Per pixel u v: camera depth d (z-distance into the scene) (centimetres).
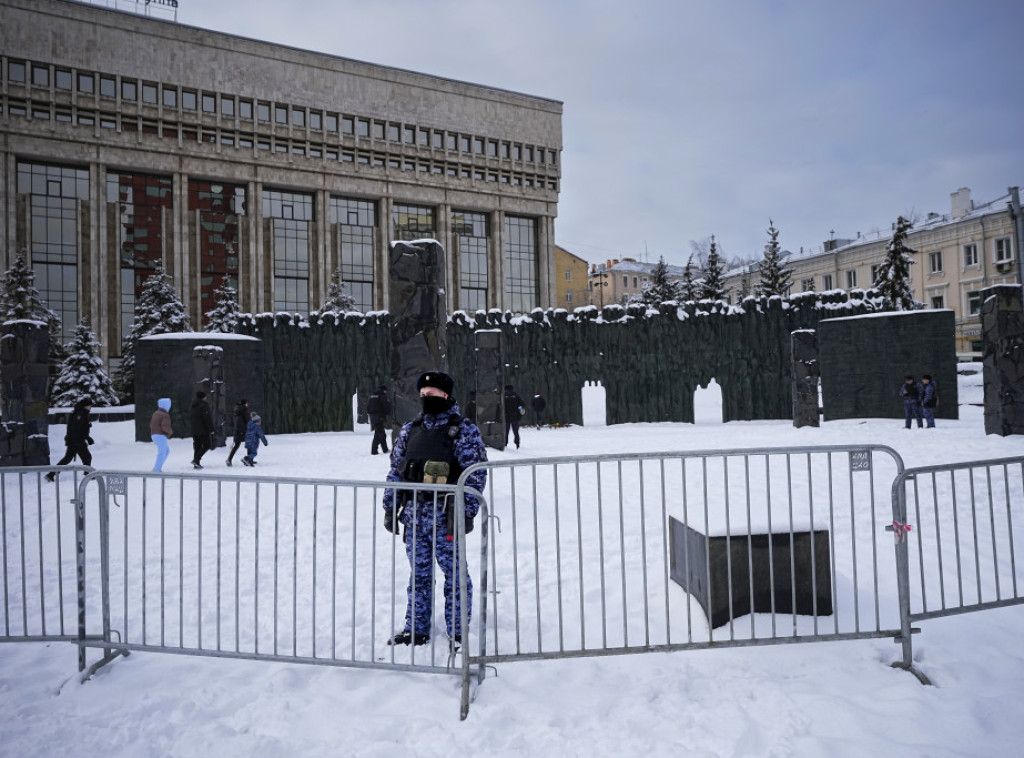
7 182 5138
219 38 5872
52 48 5262
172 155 5694
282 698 346
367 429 2812
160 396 2294
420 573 409
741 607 421
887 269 4644
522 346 2788
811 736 293
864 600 460
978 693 331
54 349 4578
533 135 7288
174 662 401
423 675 373
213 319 5241
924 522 700
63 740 311
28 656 419
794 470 1064
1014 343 1452
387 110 6569
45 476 1264
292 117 6162
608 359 2755
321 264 6250
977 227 5112
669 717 316
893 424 1972
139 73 5569
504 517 782
